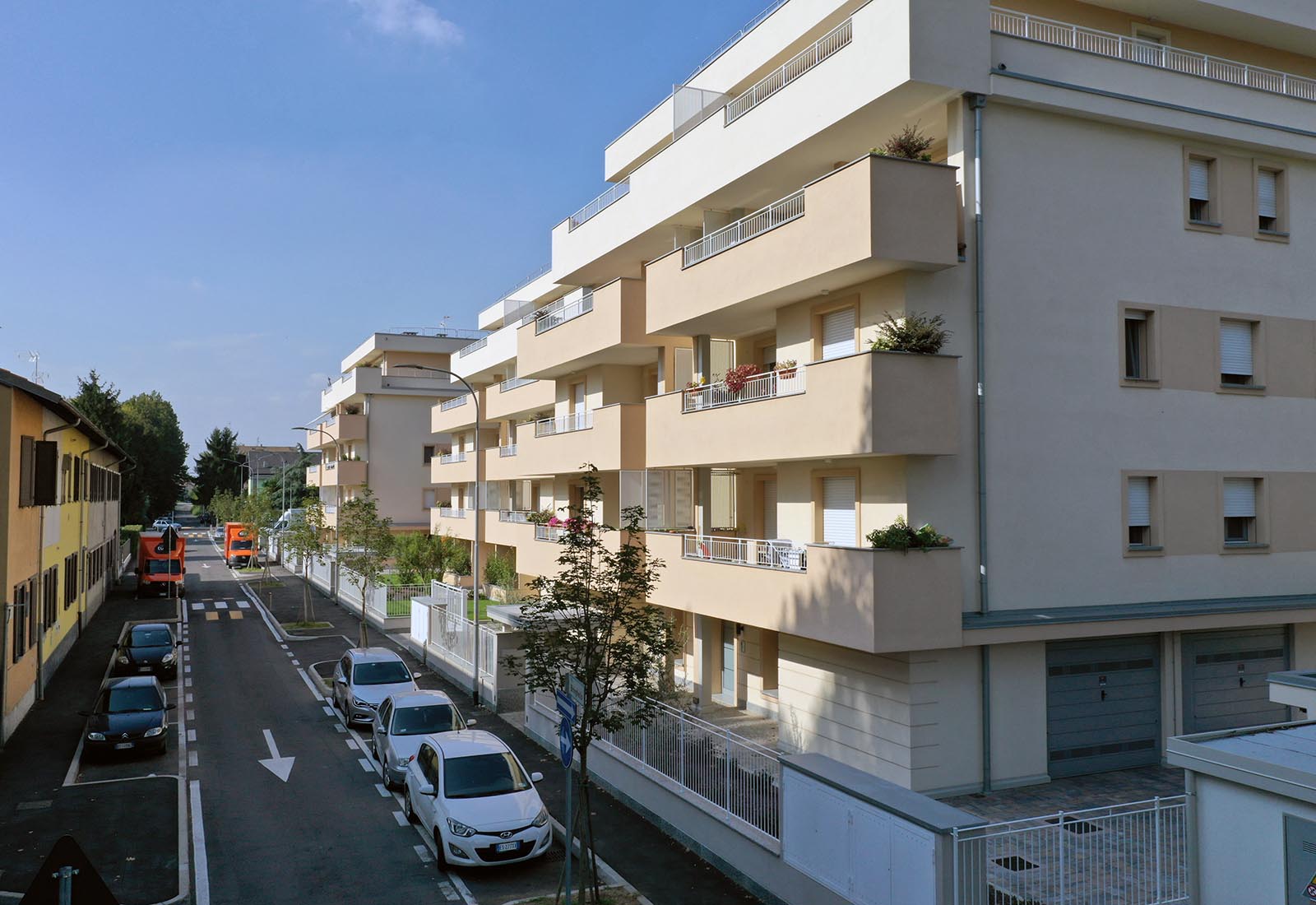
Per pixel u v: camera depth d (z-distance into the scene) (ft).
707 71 75.05
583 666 40.68
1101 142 56.49
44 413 79.56
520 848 42.39
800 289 55.62
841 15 61.00
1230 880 26.94
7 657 65.31
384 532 115.24
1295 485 62.28
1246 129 59.31
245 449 438.81
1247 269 61.11
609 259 86.07
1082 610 53.67
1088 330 55.83
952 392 50.24
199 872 42.78
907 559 47.80
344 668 76.13
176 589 152.87
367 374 187.73
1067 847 32.63
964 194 52.29
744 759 41.24
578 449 87.45
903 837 30.83
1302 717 60.75
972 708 51.08
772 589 55.62
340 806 52.54
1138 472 57.00
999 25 55.77
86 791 54.90
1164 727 56.44
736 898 39.01
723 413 61.72
